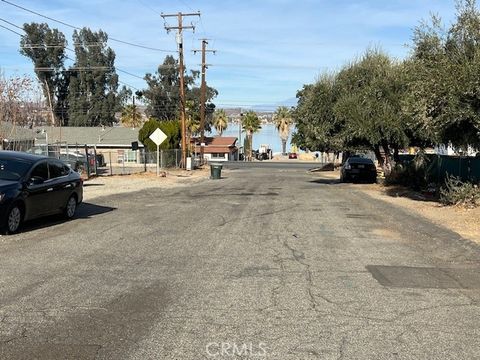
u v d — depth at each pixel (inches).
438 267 344.5
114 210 637.3
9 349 197.5
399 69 1008.9
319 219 573.3
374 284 298.8
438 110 647.8
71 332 215.9
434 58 668.7
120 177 1337.4
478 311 251.3
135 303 256.4
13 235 445.1
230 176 1675.7
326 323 230.8
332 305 257.8
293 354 195.3
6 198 438.9
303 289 285.9
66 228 487.8
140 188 1011.3
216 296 270.1
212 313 242.5
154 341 206.7
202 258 362.9
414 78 694.5
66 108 3403.1
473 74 598.9
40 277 304.5
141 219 558.3
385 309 252.5
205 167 2294.5
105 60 3459.6
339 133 1136.8
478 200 649.0
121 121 3809.1
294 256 373.7
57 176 530.0
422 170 994.7
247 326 225.5
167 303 257.0
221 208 671.1
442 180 904.9
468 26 643.5
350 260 362.6
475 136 659.4
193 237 448.1
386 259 367.6
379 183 1185.4
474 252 393.7
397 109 989.2
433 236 463.8
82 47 3408.0
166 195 863.7
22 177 469.1
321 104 1162.6
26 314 238.1
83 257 361.4
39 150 1454.2
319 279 308.5
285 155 4921.3
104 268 329.4
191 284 293.1
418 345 206.1
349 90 1102.4
